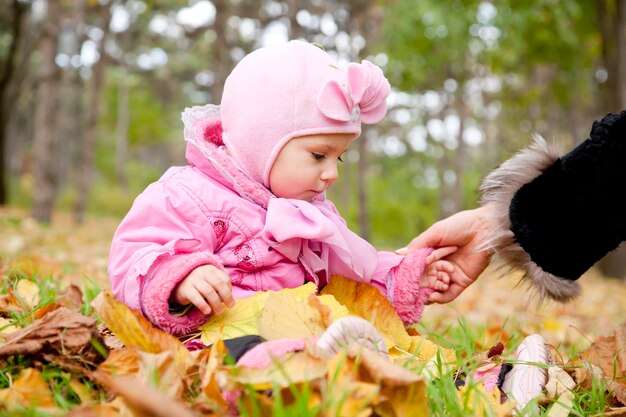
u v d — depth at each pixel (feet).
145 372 5.41
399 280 8.29
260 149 7.67
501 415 5.86
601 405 6.85
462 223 8.20
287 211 7.48
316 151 7.66
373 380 5.33
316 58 7.88
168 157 169.17
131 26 81.05
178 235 7.10
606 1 37.63
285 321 6.41
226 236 7.45
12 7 58.49
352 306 7.68
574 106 56.13
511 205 7.57
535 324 14.99
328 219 7.55
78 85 90.94
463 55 53.26
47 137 41.88
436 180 110.32
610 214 7.21
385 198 87.45
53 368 6.15
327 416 4.83
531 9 38.91
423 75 51.21
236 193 7.65
